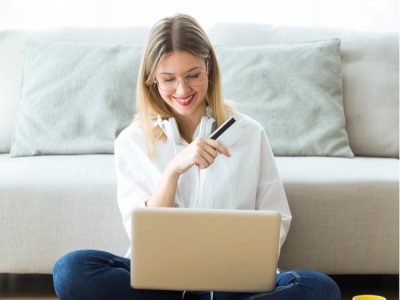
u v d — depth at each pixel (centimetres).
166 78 229
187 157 222
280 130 315
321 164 289
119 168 247
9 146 331
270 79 322
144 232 198
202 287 201
